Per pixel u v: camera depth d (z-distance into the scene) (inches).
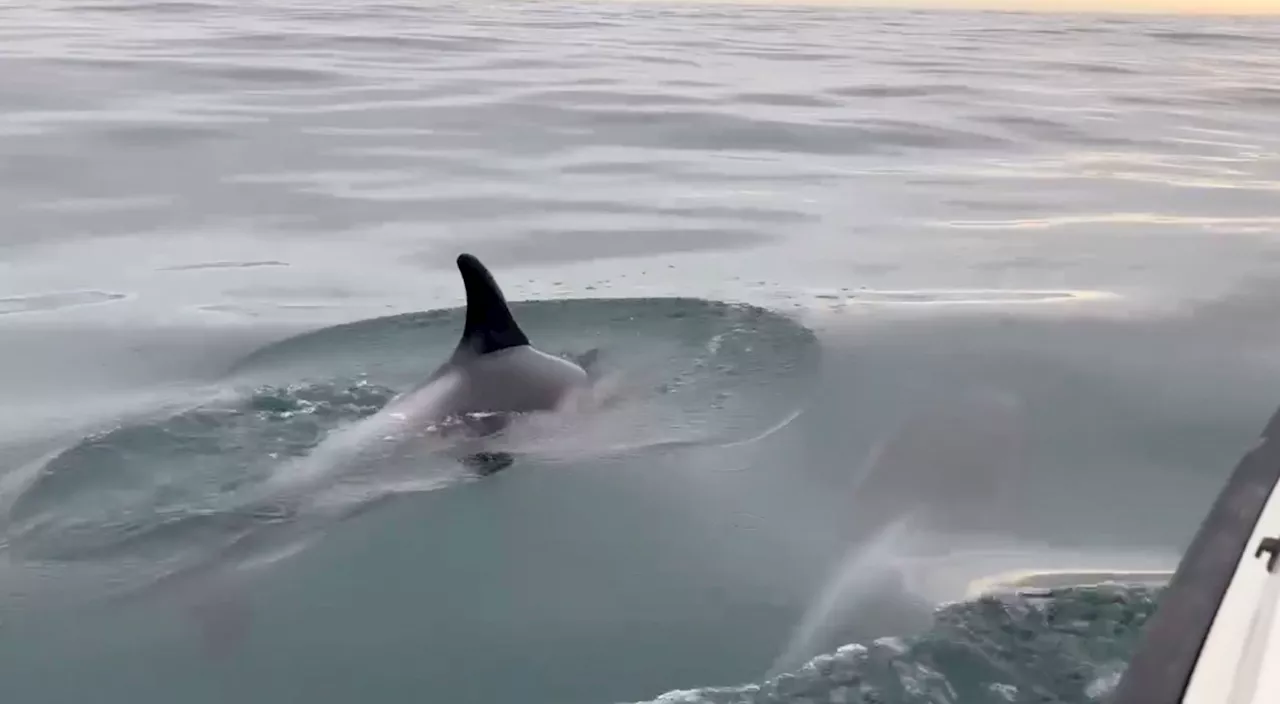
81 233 405.4
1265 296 342.3
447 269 367.6
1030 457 226.2
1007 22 2316.7
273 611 170.2
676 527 195.3
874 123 720.3
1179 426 243.1
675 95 805.2
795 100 812.6
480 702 149.6
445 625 167.0
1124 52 1416.1
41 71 794.8
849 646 157.8
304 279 354.0
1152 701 102.1
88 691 151.9
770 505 203.6
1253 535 129.8
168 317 314.3
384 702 149.9
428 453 216.5
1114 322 314.5
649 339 294.4
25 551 187.8
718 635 164.1
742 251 396.8
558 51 1098.1
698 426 237.5
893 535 192.7
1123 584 174.4
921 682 149.2
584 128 661.9
